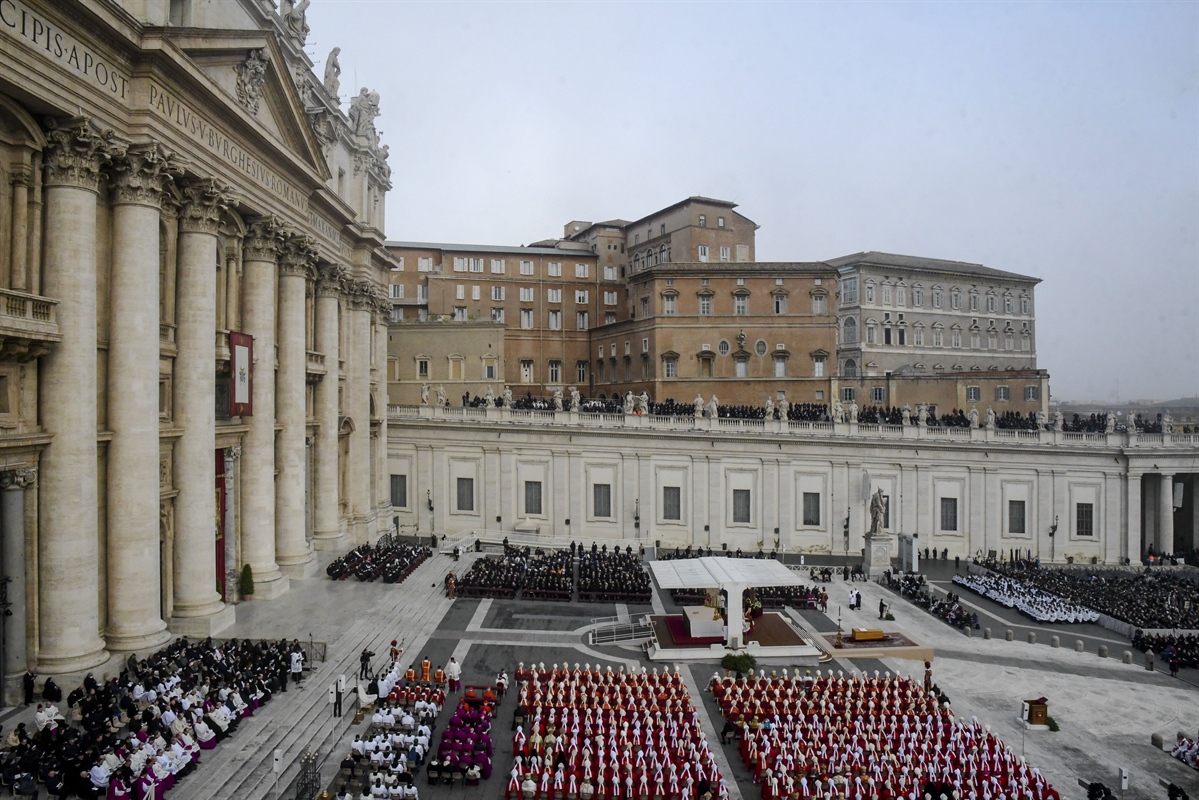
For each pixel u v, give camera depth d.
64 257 24.45
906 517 61.91
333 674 29.72
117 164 26.58
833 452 61.72
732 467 62.25
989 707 33.41
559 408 63.44
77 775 19.30
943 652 40.00
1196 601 48.28
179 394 31.14
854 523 61.62
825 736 27.41
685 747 26.19
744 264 77.50
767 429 62.28
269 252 38.00
